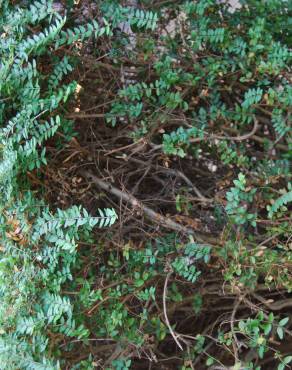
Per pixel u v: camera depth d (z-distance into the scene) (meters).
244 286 1.29
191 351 1.34
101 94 1.45
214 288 1.37
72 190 1.37
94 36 1.40
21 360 1.13
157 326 1.29
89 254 1.35
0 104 1.27
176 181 1.52
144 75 1.48
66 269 1.21
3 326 1.16
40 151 1.35
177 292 1.33
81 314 1.26
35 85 1.22
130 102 1.42
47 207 1.21
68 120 1.37
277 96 1.36
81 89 1.39
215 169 1.57
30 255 1.20
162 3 1.46
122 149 1.45
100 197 1.45
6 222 1.21
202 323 1.48
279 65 1.35
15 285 1.17
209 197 1.52
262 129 1.54
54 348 1.22
